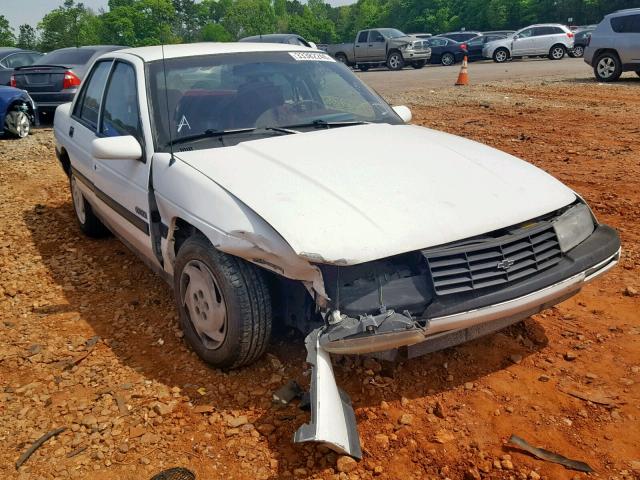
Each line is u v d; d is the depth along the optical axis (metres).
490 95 14.79
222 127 4.05
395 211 3.05
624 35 16.52
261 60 4.57
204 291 3.43
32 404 3.37
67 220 6.66
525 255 3.12
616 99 13.40
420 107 13.27
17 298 4.73
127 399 3.36
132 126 4.24
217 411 3.21
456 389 3.34
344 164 3.46
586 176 7.35
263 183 3.25
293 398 3.27
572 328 3.95
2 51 16.72
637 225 5.69
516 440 2.92
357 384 3.38
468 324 2.97
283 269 2.97
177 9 98.62
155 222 3.95
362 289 2.88
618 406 3.17
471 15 89.06
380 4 123.12
